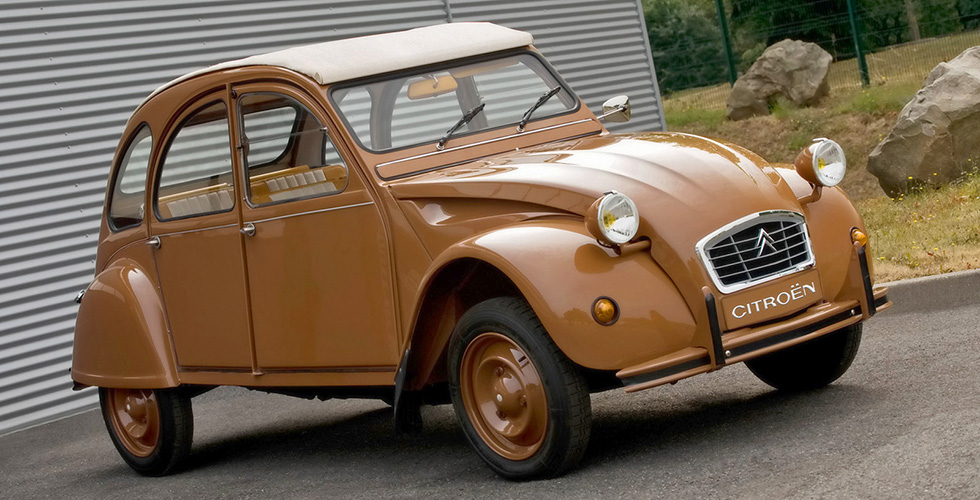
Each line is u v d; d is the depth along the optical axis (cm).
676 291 377
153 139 536
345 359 450
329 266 450
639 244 379
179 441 546
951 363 471
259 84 480
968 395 408
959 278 628
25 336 804
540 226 386
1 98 808
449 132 466
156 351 531
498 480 406
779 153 1609
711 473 362
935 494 303
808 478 337
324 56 473
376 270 432
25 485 595
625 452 414
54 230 824
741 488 339
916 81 1612
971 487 303
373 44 488
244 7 956
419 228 418
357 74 462
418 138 462
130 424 573
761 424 421
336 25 1020
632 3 1277
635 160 408
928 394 422
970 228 751
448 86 482
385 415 644
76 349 586
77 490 557
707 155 415
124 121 873
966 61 1064
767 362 486
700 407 482
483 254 379
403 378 409
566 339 361
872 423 391
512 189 401
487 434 404
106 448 680
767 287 389
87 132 849
